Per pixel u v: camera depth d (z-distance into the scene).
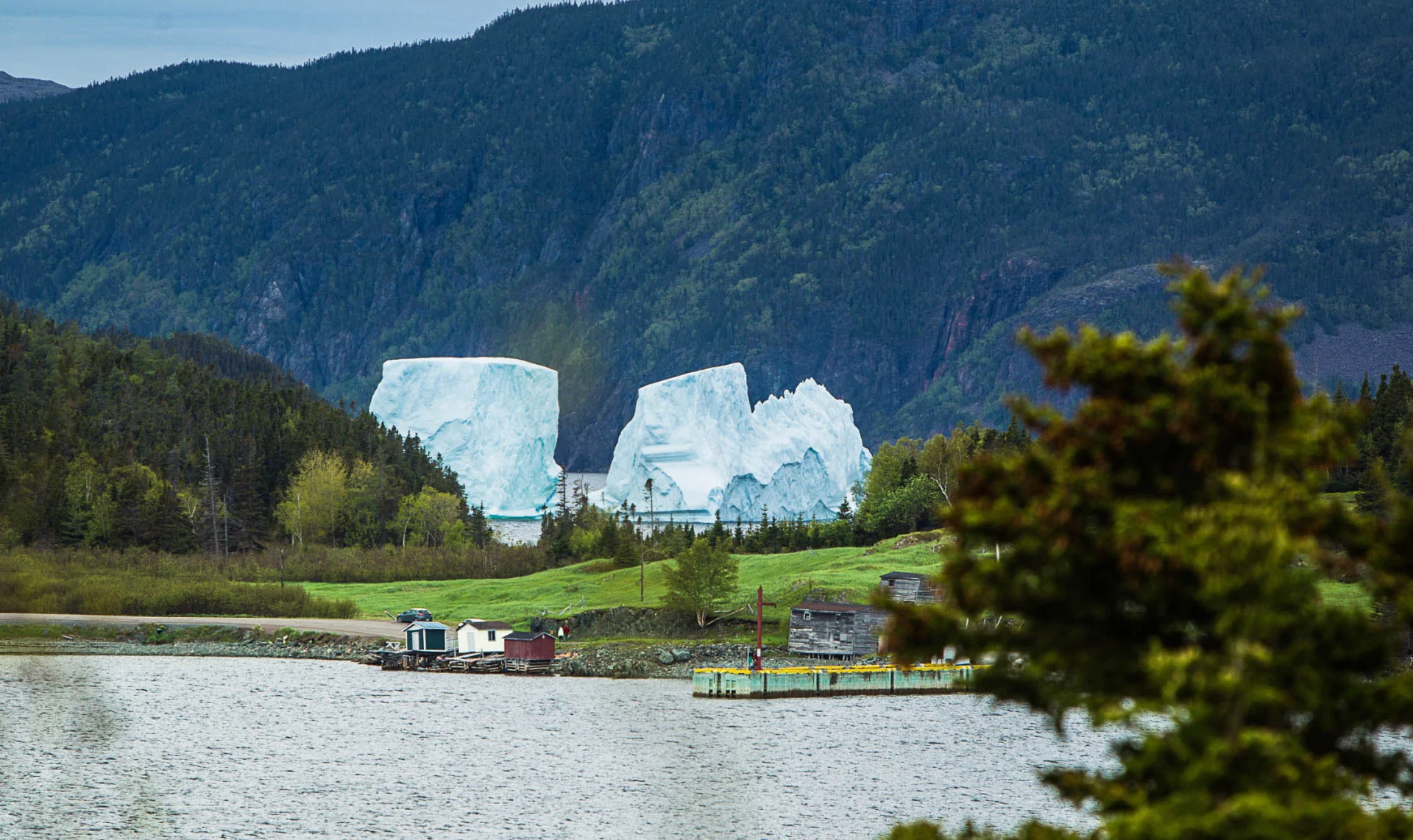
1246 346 58.03
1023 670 62.91
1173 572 54.62
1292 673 54.59
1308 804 51.31
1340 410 57.47
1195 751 54.22
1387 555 58.34
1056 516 56.69
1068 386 59.91
